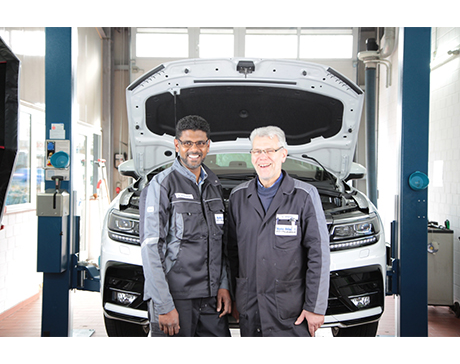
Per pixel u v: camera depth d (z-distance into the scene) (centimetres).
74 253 299
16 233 410
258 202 193
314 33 763
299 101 298
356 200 281
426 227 282
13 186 418
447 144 442
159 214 188
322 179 342
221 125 319
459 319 383
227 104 303
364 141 777
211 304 200
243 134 325
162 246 189
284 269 188
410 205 283
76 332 331
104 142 792
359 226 251
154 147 304
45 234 281
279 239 188
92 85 727
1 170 202
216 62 276
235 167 356
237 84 284
